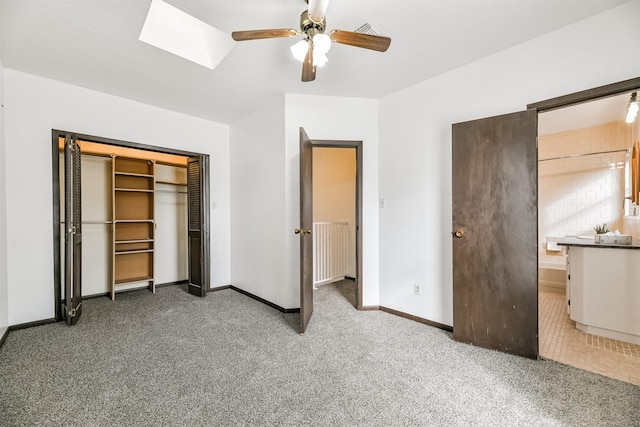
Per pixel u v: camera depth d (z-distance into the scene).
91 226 3.70
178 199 4.50
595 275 2.53
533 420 1.47
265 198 3.49
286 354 2.18
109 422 1.45
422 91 2.83
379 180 3.24
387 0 1.73
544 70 2.11
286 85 2.95
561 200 4.16
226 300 3.60
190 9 1.84
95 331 2.61
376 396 1.67
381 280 3.21
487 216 2.30
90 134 3.03
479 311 2.33
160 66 2.55
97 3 1.78
